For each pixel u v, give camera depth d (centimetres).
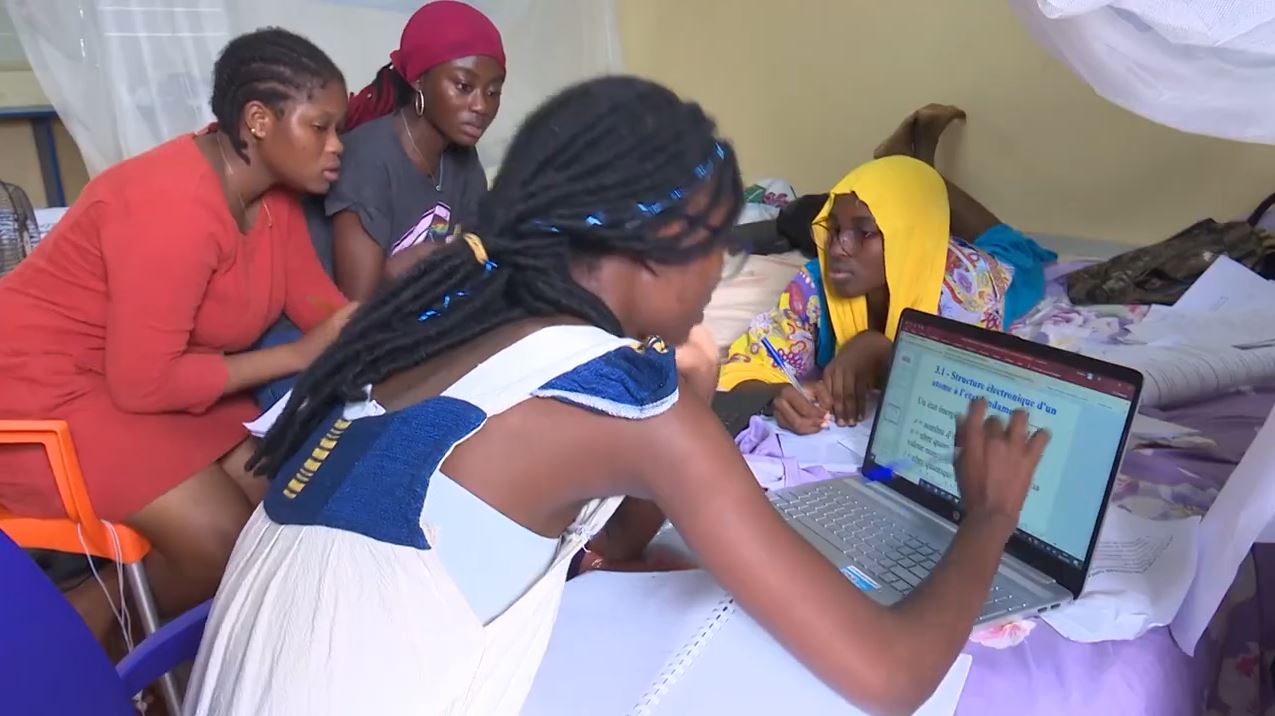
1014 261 190
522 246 68
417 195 175
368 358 70
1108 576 92
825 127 265
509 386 65
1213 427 134
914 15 237
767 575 63
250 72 127
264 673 65
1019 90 224
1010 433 81
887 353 143
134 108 193
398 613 64
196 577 137
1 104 268
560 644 79
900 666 64
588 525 71
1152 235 214
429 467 64
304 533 67
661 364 65
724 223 71
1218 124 92
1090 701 77
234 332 140
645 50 296
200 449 134
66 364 126
